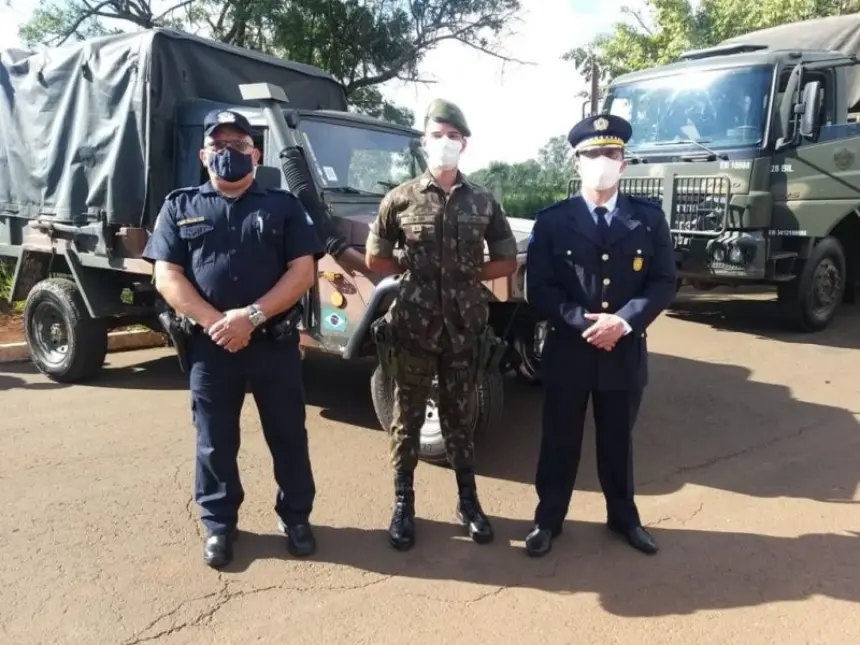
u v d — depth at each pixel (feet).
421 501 12.61
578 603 9.62
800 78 23.73
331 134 16.44
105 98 17.99
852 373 20.79
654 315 10.27
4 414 16.92
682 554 10.89
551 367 10.82
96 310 18.67
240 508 12.22
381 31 51.57
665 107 25.76
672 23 52.39
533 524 11.84
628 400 10.80
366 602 9.60
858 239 28.22
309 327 15.10
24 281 20.67
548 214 10.69
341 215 15.05
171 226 10.15
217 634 8.87
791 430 16.29
